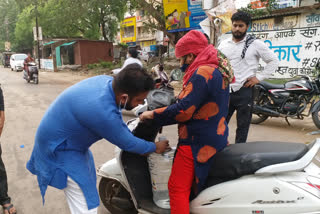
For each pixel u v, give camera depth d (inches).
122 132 66.7
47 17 1079.0
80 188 68.5
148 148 73.7
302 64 417.7
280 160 68.9
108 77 71.5
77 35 1267.2
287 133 204.2
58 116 66.5
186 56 76.4
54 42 944.3
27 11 1306.6
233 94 129.1
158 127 87.7
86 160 71.6
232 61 129.6
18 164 158.2
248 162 71.2
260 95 220.7
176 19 560.4
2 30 1985.7
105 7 872.3
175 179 78.7
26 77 575.5
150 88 66.4
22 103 344.8
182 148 77.9
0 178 105.3
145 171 93.7
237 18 125.5
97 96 64.4
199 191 78.4
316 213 64.2
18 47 1738.4
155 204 89.8
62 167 67.4
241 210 71.7
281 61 445.7
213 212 76.0
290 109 209.5
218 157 76.4
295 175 68.7
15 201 120.2
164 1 559.5
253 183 70.3
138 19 1318.9
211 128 74.4
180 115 72.4
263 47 127.7
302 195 65.7
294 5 429.7
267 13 431.8
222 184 74.8
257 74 130.6
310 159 66.2
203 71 70.2
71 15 796.6
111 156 167.3
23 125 239.8
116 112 66.1
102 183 105.3
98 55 1023.6
